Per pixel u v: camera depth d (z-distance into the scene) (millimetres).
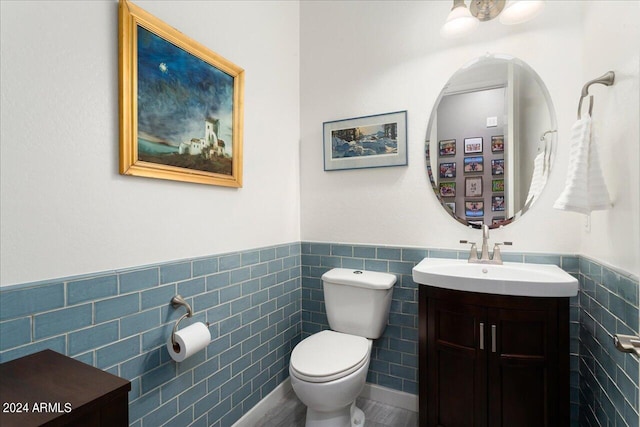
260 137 1768
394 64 1876
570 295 1173
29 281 850
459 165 1723
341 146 2014
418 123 1813
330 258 2045
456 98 1729
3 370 725
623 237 1020
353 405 1643
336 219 2035
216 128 1439
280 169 1939
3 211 806
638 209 907
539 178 1566
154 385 1169
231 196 1562
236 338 1571
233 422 1545
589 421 1352
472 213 1695
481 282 1280
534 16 1413
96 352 991
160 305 1197
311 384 1301
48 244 890
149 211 1174
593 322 1308
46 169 886
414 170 1822
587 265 1385
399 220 1859
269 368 1812
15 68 823
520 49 1597
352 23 1996
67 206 934
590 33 1373
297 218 2111
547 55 1548
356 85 1979
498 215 1644
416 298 1801
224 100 1487
